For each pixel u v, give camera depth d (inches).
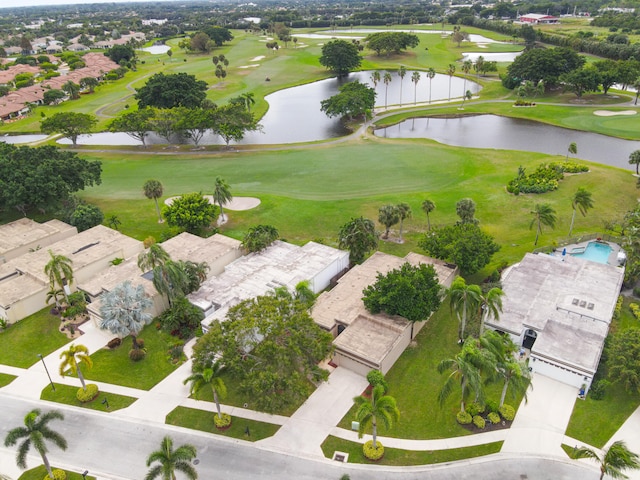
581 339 1998.0
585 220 3166.8
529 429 1724.9
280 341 1755.7
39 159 3484.3
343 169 4259.4
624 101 6018.7
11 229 3105.3
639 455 1592.0
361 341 2021.4
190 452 1397.6
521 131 5295.3
